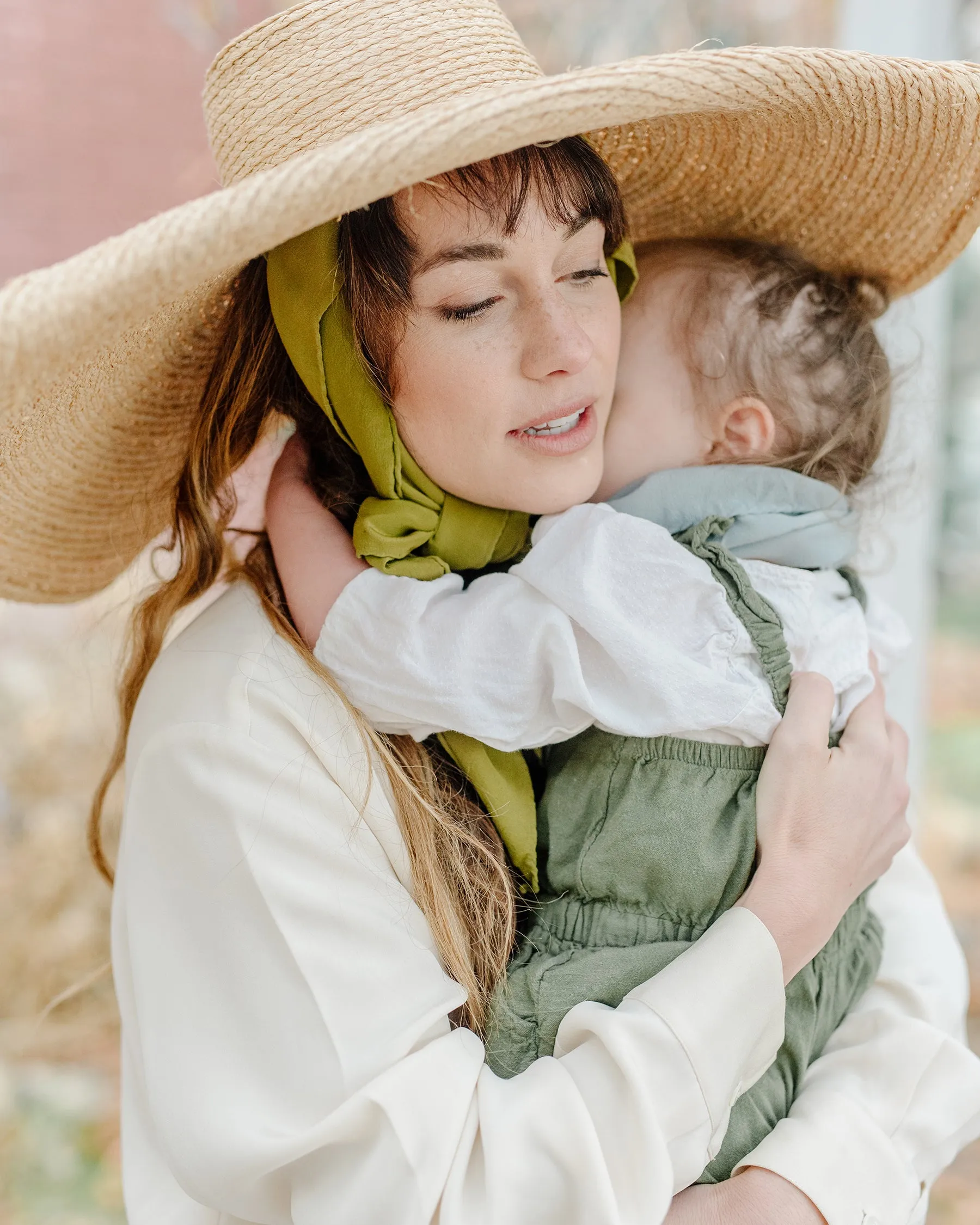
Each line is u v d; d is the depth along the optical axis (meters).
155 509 1.37
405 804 1.04
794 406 1.21
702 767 1.05
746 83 0.92
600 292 1.09
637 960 1.01
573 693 0.98
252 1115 0.92
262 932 0.95
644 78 0.87
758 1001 0.95
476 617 1.03
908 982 1.20
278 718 1.02
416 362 1.03
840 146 1.17
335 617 1.04
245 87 1.05
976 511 3.10
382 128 0.82
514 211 0.96
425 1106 0.89
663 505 1.17
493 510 1.14
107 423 1.16
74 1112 2.28
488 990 1.06
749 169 1.25
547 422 1.04
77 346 0.82
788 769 1.04
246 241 0.80
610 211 1.07
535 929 1.09
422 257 0.99
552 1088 0.92
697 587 1.05
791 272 1.25
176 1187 1.11
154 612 1.26
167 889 1.00
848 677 1.12
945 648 3.73
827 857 1.02
